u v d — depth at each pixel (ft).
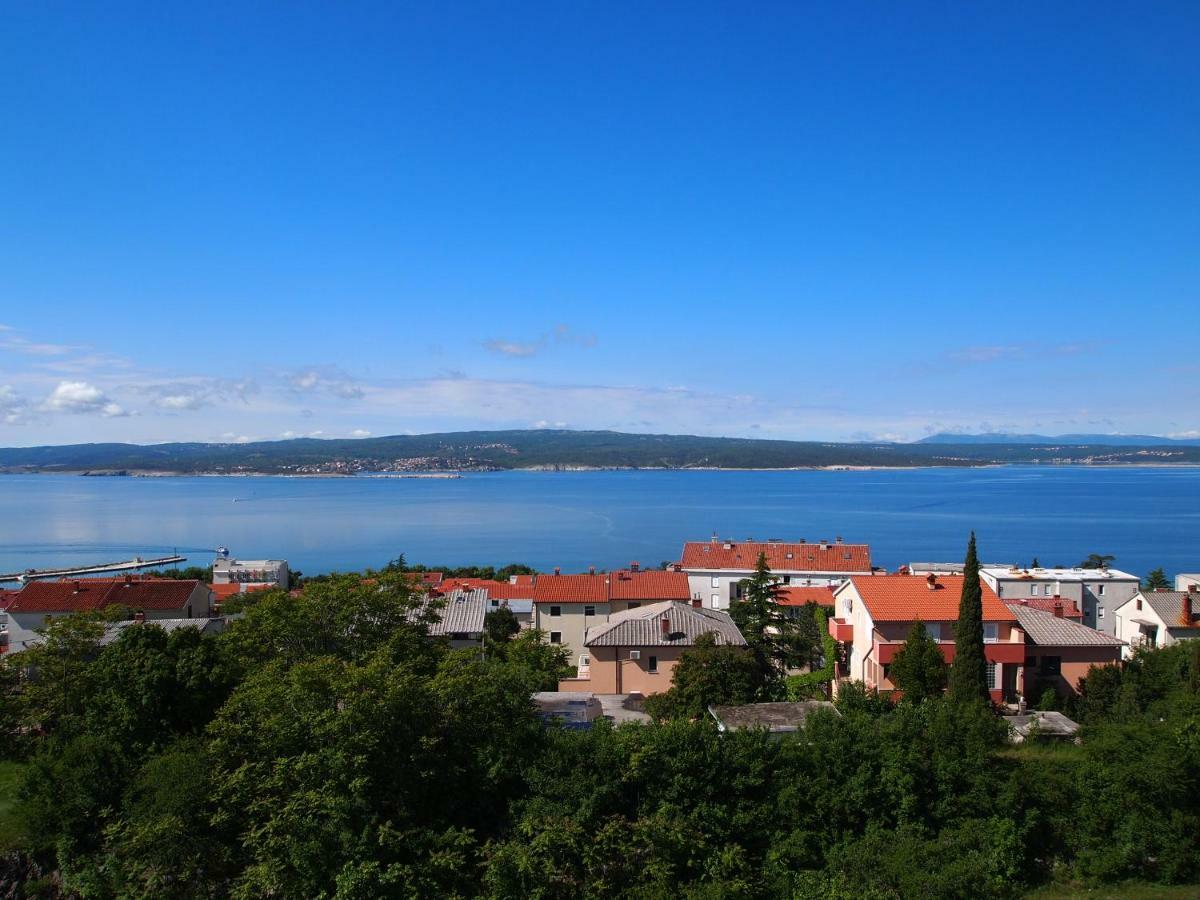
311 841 94.84
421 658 134.41
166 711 128.26
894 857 93.97
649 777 102.63
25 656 146.92
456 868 95.14
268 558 636.07
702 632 188.65
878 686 170.40
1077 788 101.86
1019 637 167.22
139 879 104.94
